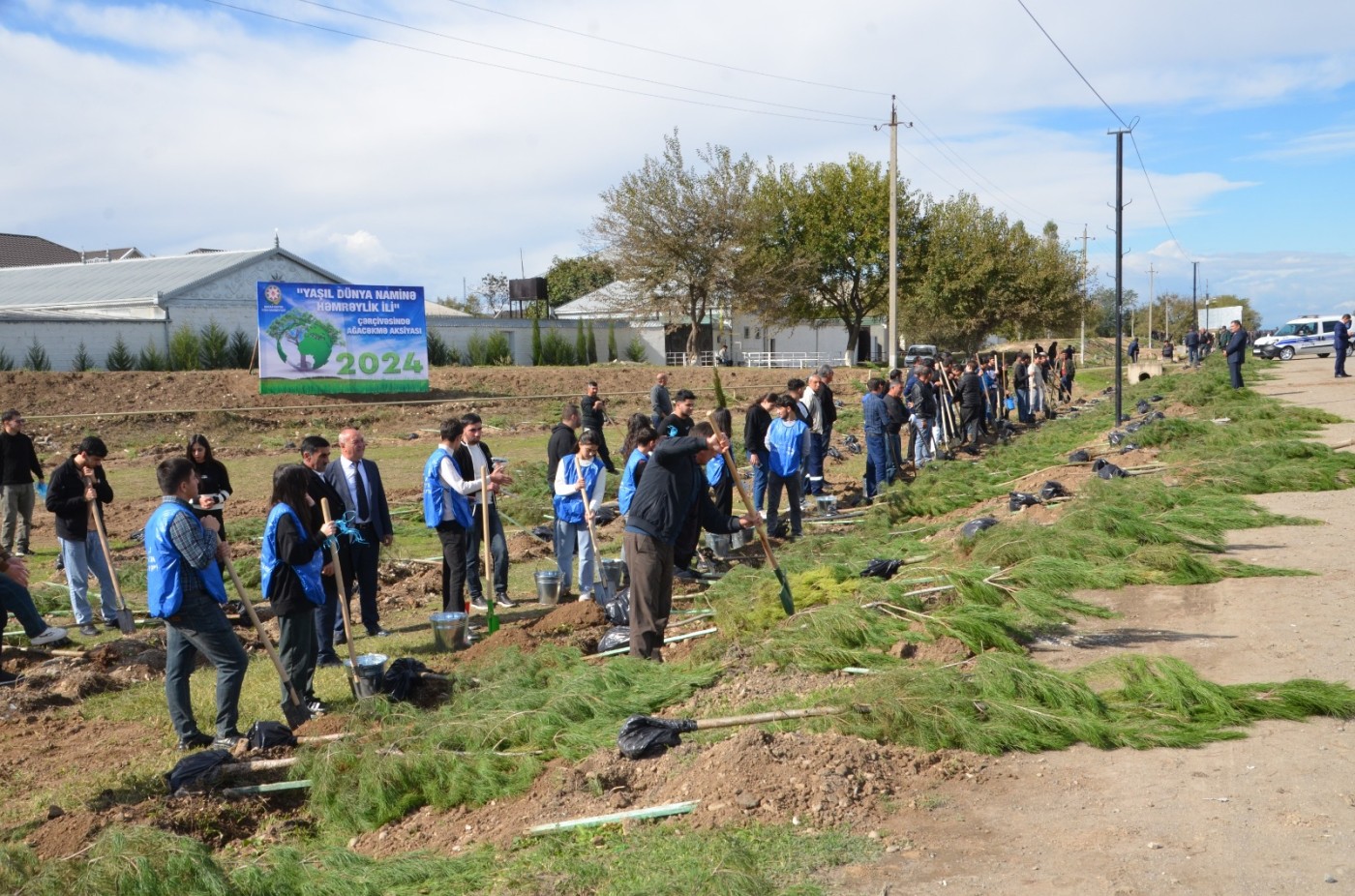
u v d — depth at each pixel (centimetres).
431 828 606
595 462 1086
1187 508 1166
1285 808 500
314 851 593
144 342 4194
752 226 5631
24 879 520
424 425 3397
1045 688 627
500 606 1109
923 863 475
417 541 1549
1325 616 794
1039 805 526
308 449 939
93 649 968
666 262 5612
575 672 773
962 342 6475
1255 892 428
